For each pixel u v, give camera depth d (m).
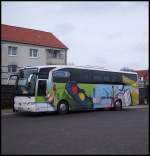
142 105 35.81
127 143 11.73
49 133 13.91
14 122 17.97
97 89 25.80
